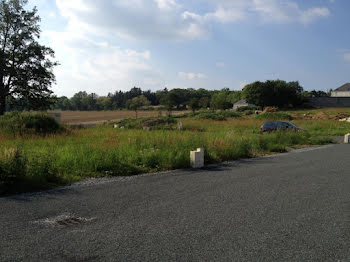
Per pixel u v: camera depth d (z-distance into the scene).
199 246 4.05
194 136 15.12
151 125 34.97
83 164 9.51
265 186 7.56
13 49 42.38
